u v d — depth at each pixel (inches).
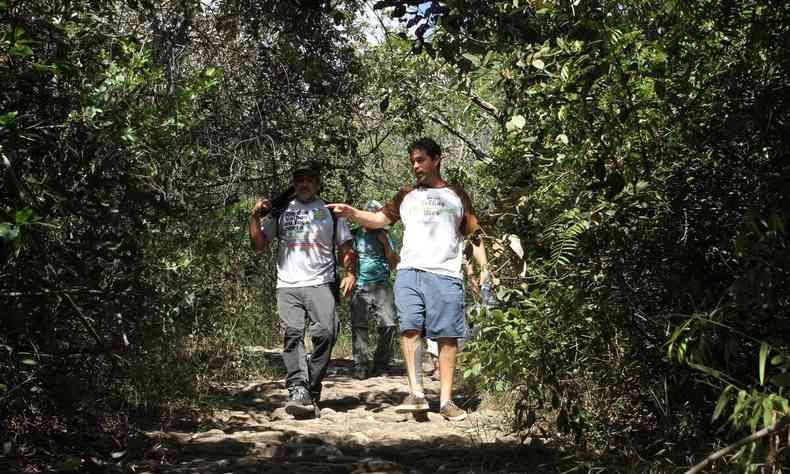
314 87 365.1
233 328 353.1
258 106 358.0
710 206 156.2
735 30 152.9
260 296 414.9
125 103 181.6
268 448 213.5
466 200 258.8
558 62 159.3
